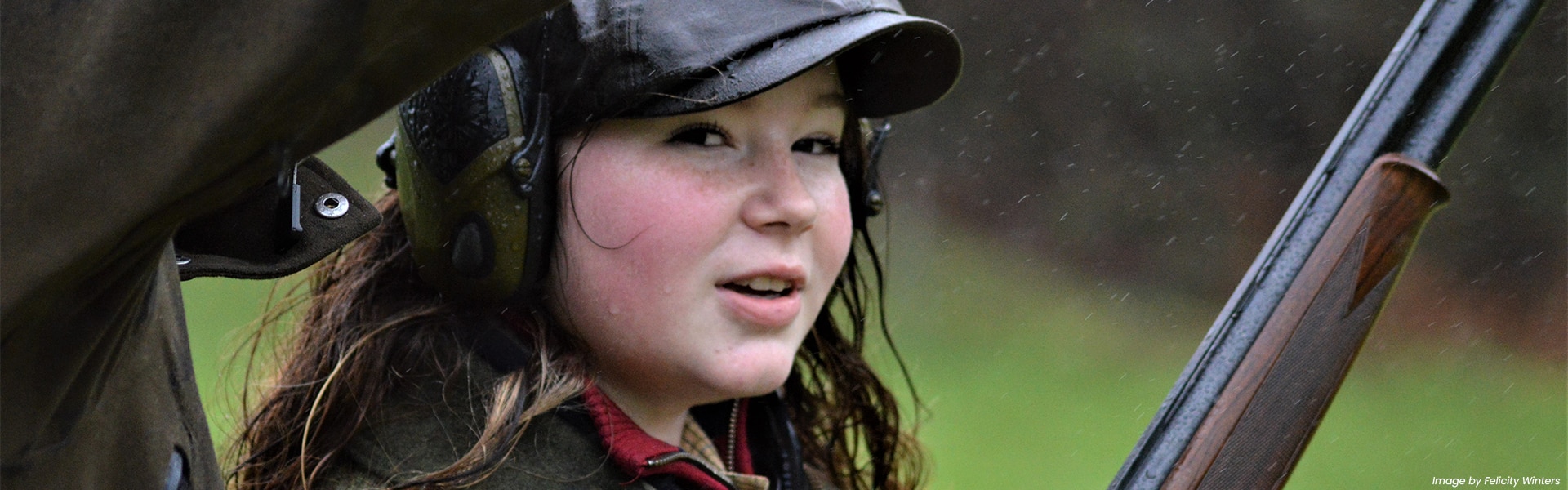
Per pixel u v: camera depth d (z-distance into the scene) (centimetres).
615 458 403
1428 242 2373
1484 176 2344
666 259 386
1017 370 2067
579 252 393
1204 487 382
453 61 221
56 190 215
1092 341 2250
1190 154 2489
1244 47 2419
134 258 231
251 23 209
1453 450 1825
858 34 384
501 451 387
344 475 400
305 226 329
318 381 423
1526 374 2173
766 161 393
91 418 254
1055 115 2584
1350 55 2338
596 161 386
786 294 409
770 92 390
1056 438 1727
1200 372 388
